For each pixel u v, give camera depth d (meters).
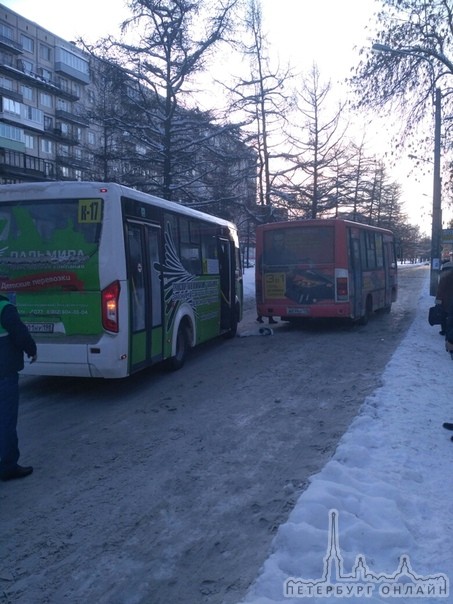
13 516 4.65
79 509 4.75
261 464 5.63
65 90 59.62
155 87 21.05
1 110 48.62
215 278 12.30
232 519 4.50
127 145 22.20
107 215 7.74
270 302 14.42
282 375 9.62
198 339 11.16
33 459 5.93
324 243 13.93
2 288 8.02
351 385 8.70
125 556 4.00
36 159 52.50
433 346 11.53
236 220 26.00
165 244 9.45
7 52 52.78
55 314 7.88
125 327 7.87
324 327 15.74
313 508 4.31
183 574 3.75
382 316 18.36
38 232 7.89
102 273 7.72
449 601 3.30
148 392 8.68
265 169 26.09
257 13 23.31
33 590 3.62
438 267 24.48
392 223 52.78
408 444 5.76
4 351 5.32
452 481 4.93
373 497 4.51
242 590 3.54
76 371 7.85
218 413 7.46
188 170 22.12
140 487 5.17
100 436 6.62
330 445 6.07
